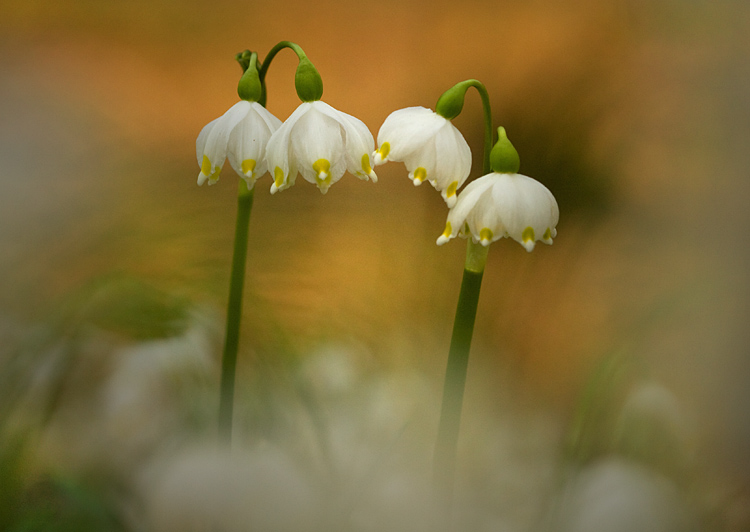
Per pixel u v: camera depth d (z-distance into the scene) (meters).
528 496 0.68
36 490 0.66
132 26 1.85
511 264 0.87
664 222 1.10
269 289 0.75
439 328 0.74
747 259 0.96
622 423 0.67
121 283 0.70
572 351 0.77
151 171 0.95
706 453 0.70
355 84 1.77
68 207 0.82
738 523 0.67
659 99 1.38
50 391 0.68
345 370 0.70
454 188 0.63
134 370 0.68
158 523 0.65
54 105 1.46
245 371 0.70
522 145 1.20
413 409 0.69
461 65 1.73
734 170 1.21
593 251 0.99
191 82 1.77
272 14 1.91
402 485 0.66
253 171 0.64
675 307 0.73
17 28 1.75
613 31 1.62
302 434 0.67
